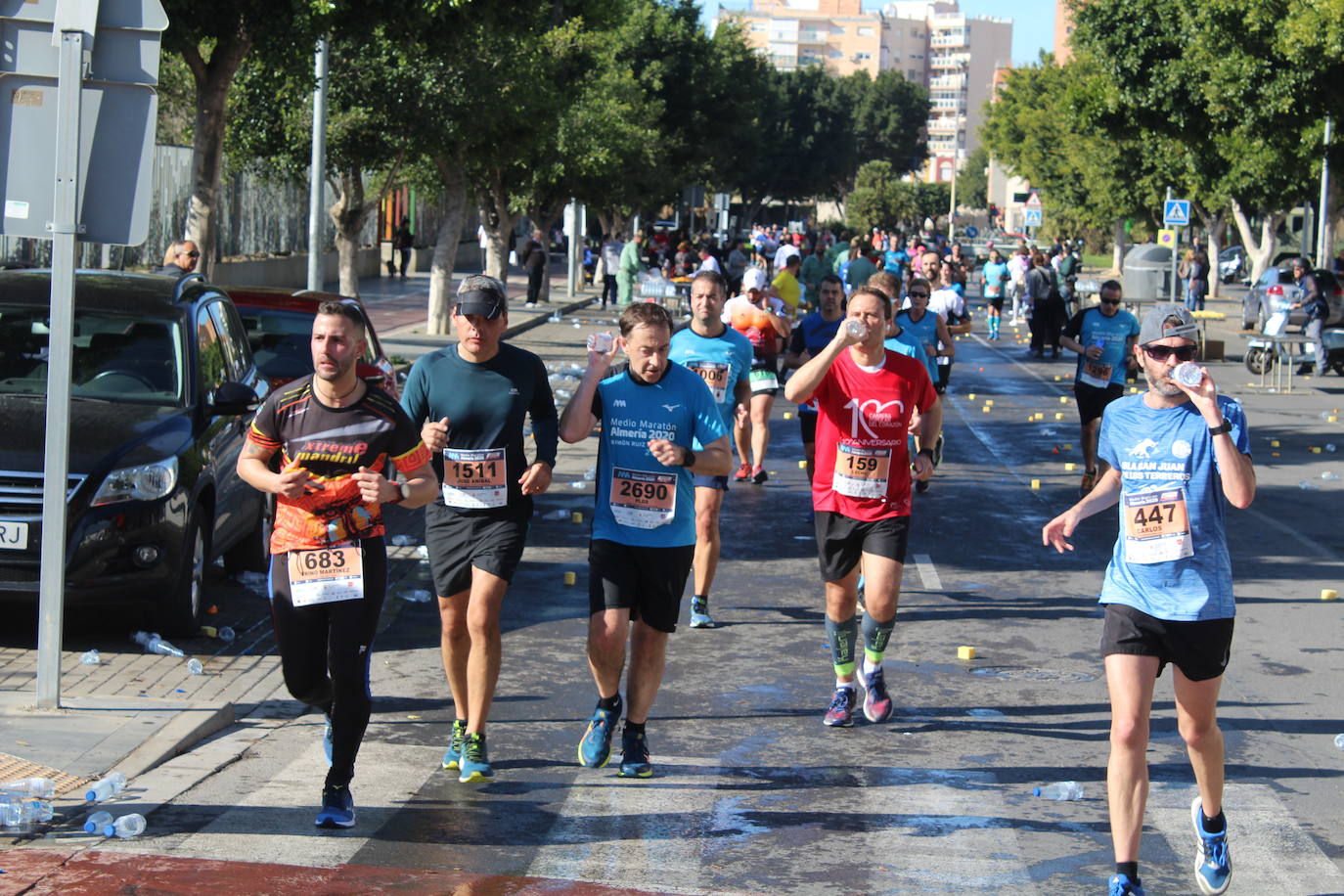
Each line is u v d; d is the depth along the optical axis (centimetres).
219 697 755
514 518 638
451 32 1678
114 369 920
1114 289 1427
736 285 4031
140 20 708
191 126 3158
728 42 6156
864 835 586
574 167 3944
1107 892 531
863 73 14212
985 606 1020
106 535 817
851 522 734
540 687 806
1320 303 2803
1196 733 531
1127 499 527
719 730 733
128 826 557
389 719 740
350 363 560
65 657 824
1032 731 740
